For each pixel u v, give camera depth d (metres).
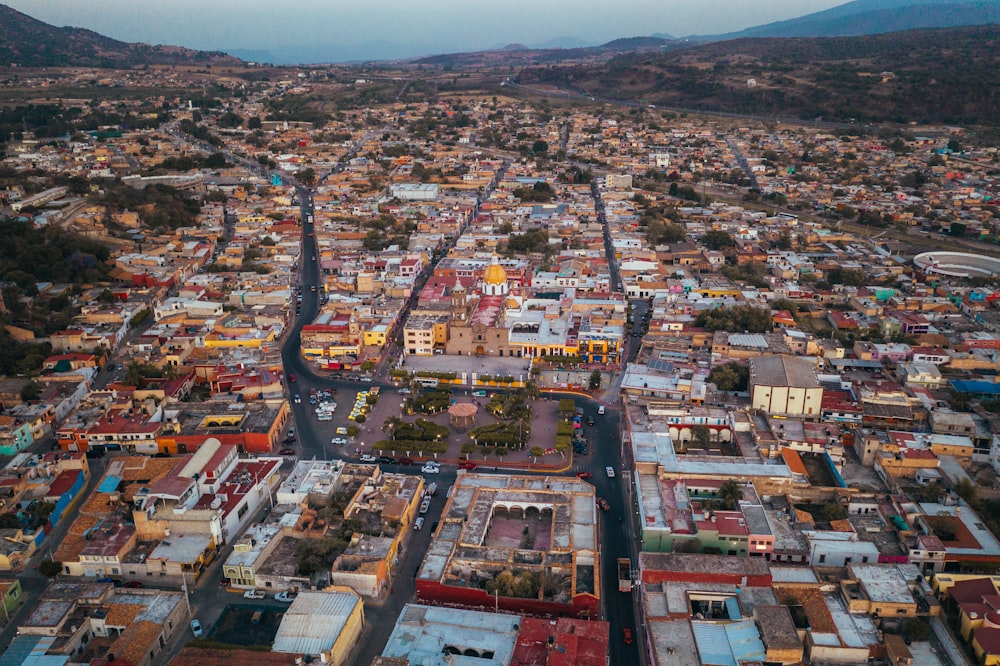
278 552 198.12
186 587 189.75
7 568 196.50
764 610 162.25
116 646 162.88
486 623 167.12
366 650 169.00
